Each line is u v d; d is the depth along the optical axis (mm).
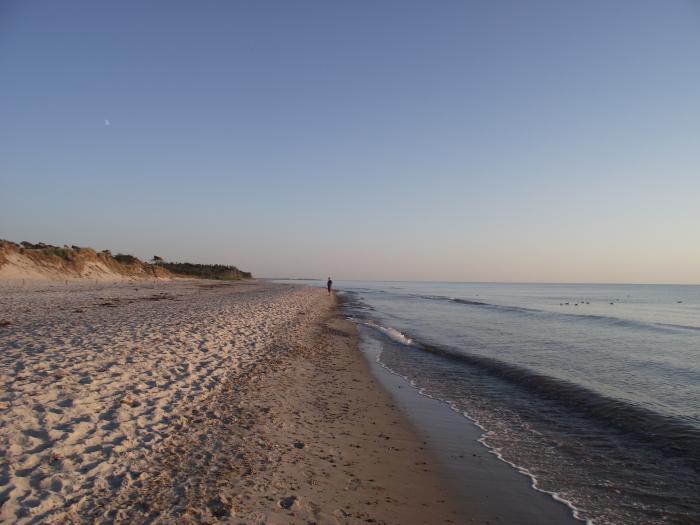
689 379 13539
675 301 71812
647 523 5645
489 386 12641
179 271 106000
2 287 33688
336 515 5199
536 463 7426
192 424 7348
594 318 34562
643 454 7816
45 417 6336
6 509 4270
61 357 9539
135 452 5957
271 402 9164
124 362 9758
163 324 15727
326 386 11531
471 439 8492
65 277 48688
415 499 5953
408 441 8195
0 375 7836
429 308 45406
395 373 14117
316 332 21312
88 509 4551
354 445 7648
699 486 6641
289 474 6035
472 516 5656
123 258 70375
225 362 11664
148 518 4520
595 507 6012
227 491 5273
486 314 37906
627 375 14047
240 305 27703
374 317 33844
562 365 15586
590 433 8883
